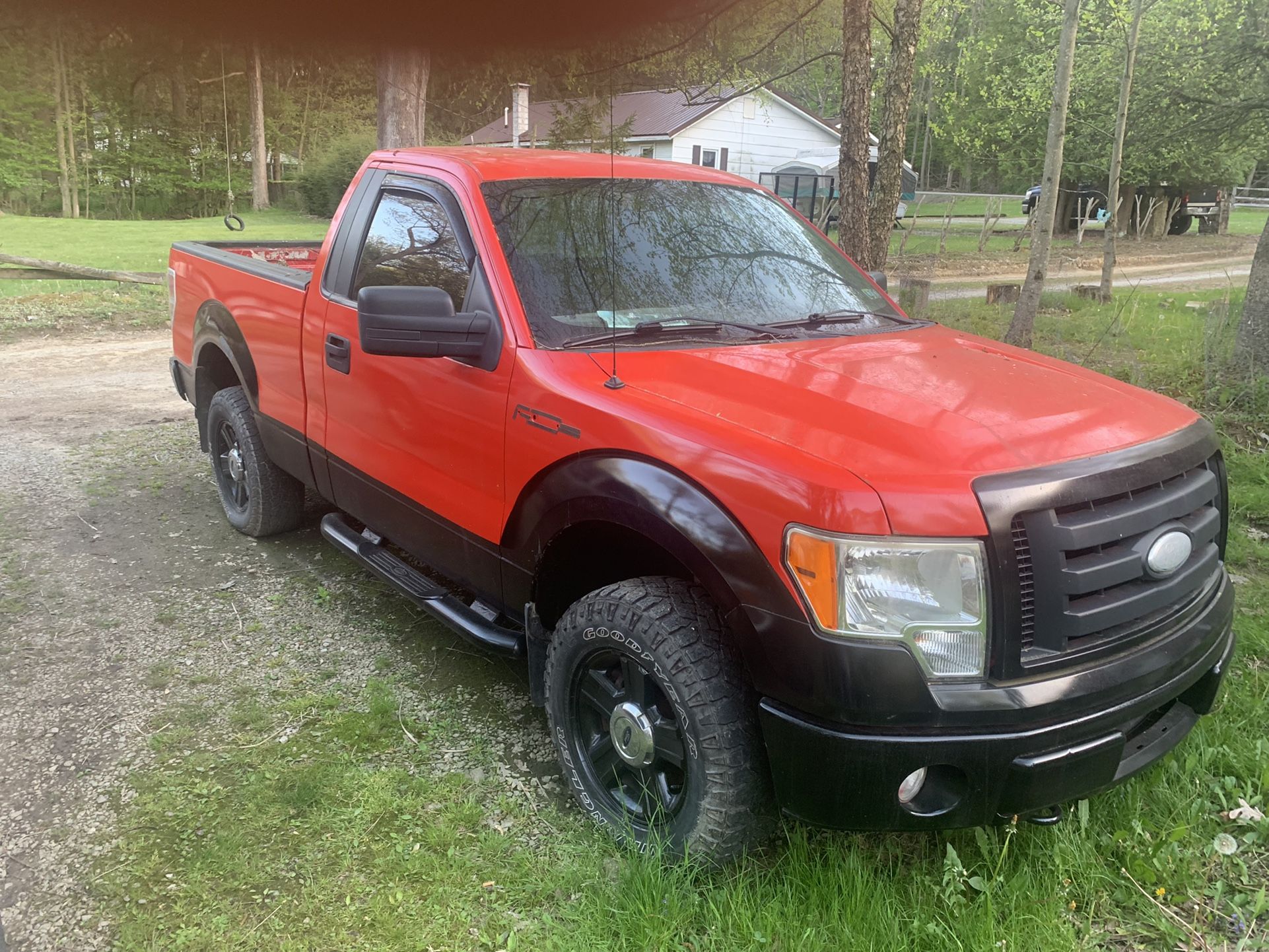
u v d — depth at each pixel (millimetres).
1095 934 2443
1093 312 13078
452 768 3125
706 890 2498
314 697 3531
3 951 2332
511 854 2719
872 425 2400
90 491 5746
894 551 2129
